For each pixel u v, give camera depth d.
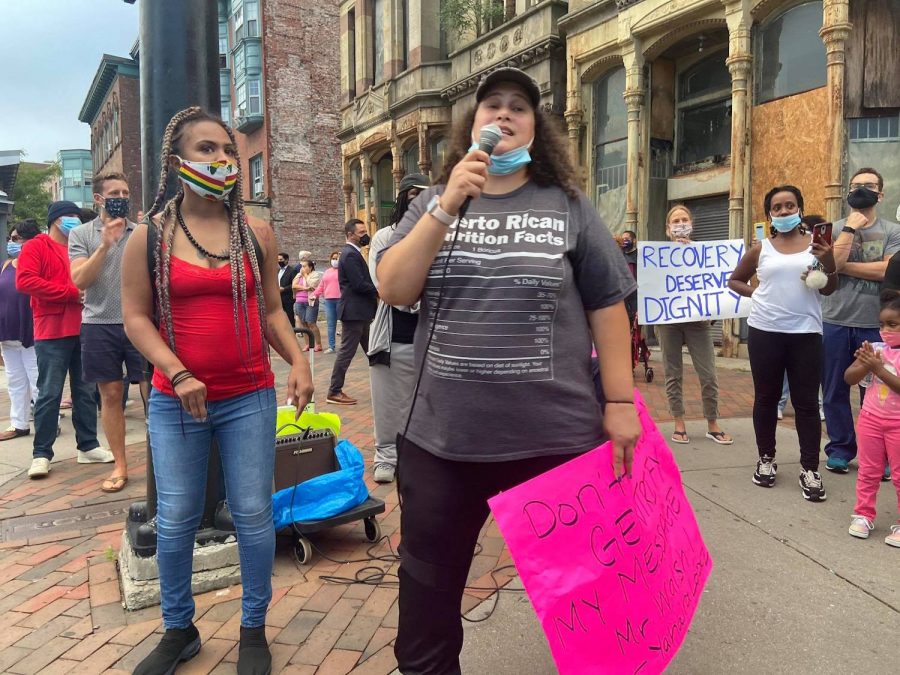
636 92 10.88
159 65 2.99
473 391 1.72
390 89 17.38
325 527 3.23
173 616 2.37
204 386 2.12
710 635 2.51
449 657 1.84
